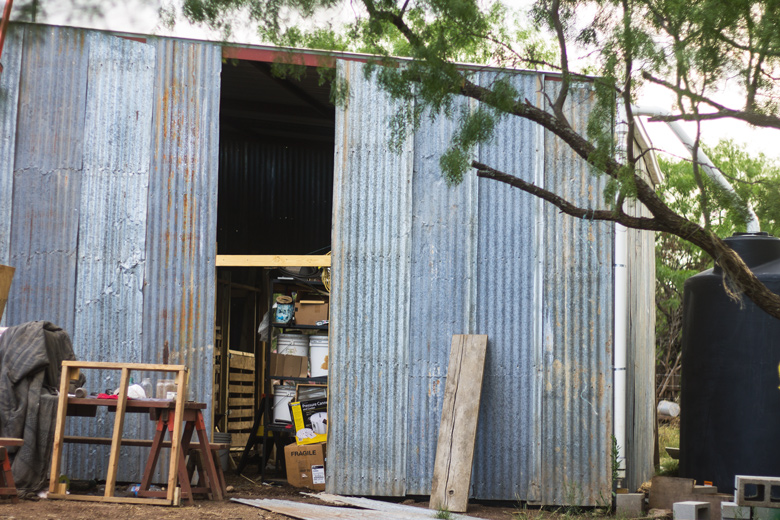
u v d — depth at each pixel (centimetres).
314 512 647
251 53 827
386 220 809
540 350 794
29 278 791
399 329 800
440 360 796
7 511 558
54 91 806
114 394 675
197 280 799
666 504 735
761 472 758
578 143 565
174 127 809
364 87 817
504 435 787
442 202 811
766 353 767
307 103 1055
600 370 791
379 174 812
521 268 802
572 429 785
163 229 802
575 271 801
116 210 801
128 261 797
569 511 736
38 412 641
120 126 808
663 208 549
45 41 807
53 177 801
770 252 795
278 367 906
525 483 780
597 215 562
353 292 803
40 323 660
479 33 546
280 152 1191
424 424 788
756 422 765
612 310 795
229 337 1097
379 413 790
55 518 544
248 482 859
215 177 808
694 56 506
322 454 819
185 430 684
